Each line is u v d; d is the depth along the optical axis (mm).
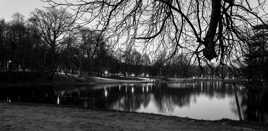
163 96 35188
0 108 10695
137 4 4297
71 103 23500
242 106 24844
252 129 7957
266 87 18797
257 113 20969
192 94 38938
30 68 49281
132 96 34125
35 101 23219
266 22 4492
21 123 7426
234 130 7711
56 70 50500
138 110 22281
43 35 47688
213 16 3875
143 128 7438
